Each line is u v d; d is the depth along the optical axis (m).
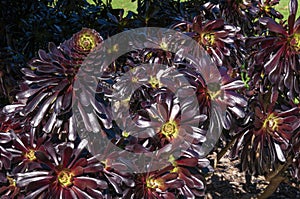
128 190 1.00
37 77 0.96
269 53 1.17
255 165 1.24
